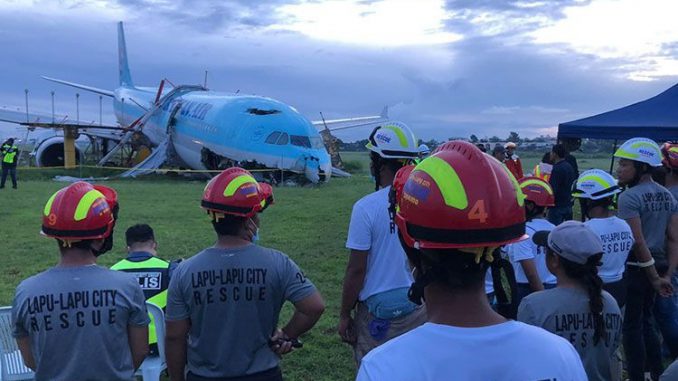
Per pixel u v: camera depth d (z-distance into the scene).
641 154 4.18
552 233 2.64
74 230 2.46
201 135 24.34
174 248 9.59
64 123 28.88
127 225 11.82
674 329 4.48
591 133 10.05
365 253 3.08
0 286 7.11
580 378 1.28
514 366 1.23
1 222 12.07
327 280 7.53
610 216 3.82
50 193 18.11
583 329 2.53
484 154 1.29
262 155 22.12
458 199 1.22
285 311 6.12
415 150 3.04
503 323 1.30
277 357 2.75
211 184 2.67
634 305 4.11
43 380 2.46
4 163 19.56
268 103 23.42
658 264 4.23
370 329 3.13
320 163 22.31
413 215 1.28
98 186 2.84
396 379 1.19
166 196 17.64
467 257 1.27
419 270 1.35
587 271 2.54
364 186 22.27
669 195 4.25
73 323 2.45
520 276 3.72
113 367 2.50
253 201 2.63
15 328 2.53
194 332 2.63
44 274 2.52
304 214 13.61
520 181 3.96
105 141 33.28
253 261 2.62
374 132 3.13
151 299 3.71
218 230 2.67
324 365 4.81
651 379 4.28
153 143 29.50
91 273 2.53
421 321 3.05
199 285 2.58
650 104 10.41
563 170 8.27
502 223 1.24
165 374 4.45
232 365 2.59
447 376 1.21
